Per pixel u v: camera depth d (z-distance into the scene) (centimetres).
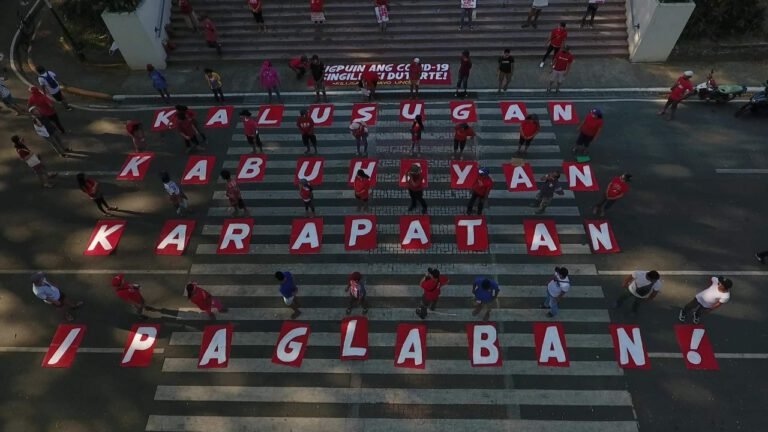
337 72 2064
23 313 1422
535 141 1788
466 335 1330
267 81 1842
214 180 1716
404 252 1499
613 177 1664
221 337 1350
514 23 2108
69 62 2162
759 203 1583
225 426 1209
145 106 1980
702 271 1433
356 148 1792
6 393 1281
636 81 1980
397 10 2152
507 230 1541
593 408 1204
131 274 1490
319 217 1597
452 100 1947
